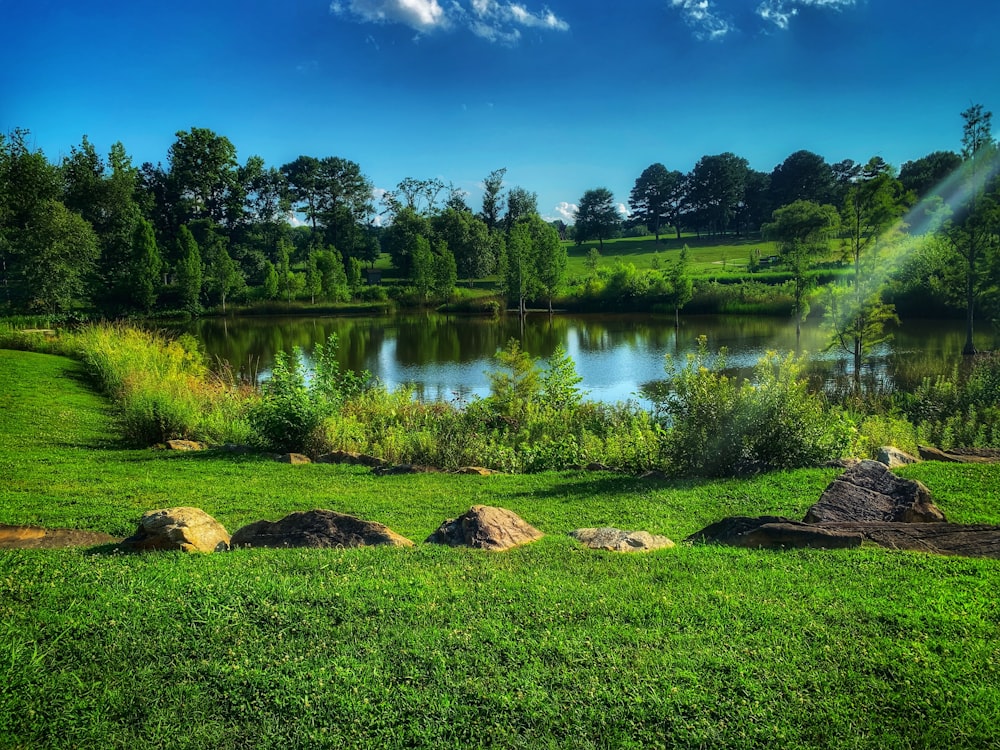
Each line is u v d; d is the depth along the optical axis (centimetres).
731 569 574
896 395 2052
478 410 1784
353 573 572
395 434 1473
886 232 3069
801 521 713
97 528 795
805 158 11031
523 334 5116
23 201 5369
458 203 11156
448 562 604
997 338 3409
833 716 364
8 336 2966
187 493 994
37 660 430
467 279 9519
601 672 411
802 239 4481
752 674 404
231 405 1828
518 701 386
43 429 1554
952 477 898
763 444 1055
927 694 380
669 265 8394
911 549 615
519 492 1007
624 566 589
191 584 540
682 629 464
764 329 4781
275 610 496
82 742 363
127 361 2208
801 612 479
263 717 381
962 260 3428
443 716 377
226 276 7338
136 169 8444
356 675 415
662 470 1134
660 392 1252
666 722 367
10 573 569
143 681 414
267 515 884
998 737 345
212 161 8906
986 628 446
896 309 4478
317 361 1709
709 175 11712
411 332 5500
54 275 5169
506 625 473
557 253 7206
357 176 10731
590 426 1644
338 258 8425
